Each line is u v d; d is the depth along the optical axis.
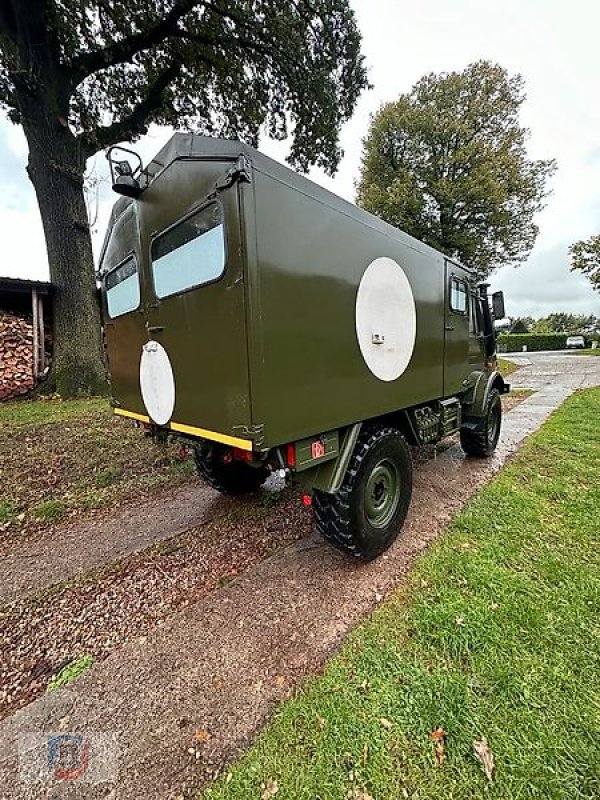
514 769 1.30
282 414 1.90
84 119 9.05
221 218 1.77
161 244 2.31
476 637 1.86
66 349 8.21
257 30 8.34
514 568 2.43
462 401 4.42
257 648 1.88
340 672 1.71
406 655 1.79
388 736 1.43
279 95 9.99
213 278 1.88
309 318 2.03
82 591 2.38
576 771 1.29
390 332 2.72
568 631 1.89
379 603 2.16
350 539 2.37
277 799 1.25
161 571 2.57
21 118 8.18
